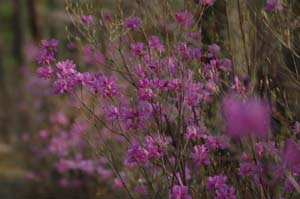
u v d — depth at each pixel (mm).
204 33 6031
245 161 5215
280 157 4926
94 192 9523
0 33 37656
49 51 5797
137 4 5973
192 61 5691
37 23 23312
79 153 10359
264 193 5125
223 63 5711
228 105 3305
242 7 5574
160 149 5398
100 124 6746
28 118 13820
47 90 12531
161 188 6102
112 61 5855
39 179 11078
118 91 5609
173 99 5605
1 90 17891
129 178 7070
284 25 5590
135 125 5539
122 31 5812
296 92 5609
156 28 5801
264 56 5609
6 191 11227
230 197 5188
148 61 5582
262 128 2936
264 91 5414
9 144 15984
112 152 6453
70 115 11164
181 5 6355
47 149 11344
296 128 5105
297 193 5258
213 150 5609
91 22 5961
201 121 5613
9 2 39906
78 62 6500
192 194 5609
